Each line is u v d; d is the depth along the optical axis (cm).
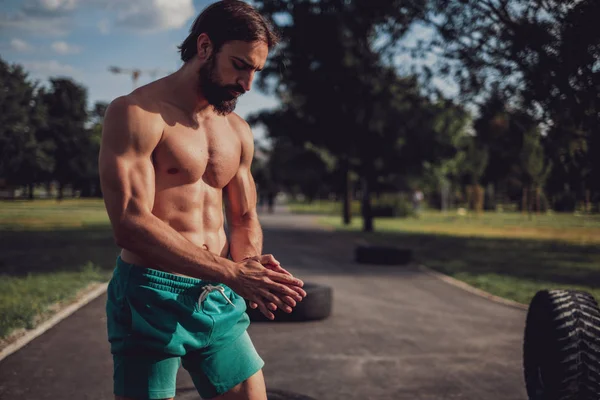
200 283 204
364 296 955
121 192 186
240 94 201
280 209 6619
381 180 2786
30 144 1781
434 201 6981
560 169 704
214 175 214
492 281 1141
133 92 199
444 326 732
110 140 189
